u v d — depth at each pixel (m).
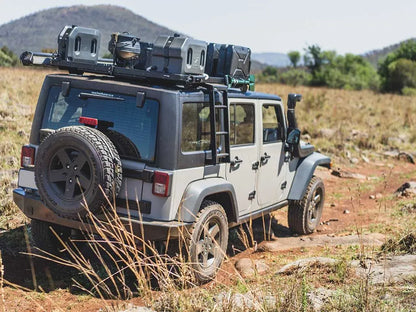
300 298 4.20
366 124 20.56
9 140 10.44
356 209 9.35
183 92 4.93
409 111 25.09
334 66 99.56
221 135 5.57
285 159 7.06
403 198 9.87
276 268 5.72
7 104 14.34
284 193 7.18
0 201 7.14
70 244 5.81
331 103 27.94
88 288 5.02
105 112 5.00
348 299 4.32
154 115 4.85
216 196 5.71
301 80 91.12
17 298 4.63
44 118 5.23
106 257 5.74
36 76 25.61
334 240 7.02
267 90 32.50
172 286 4.42
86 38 5.45
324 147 15.11
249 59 6.28
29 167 5.24
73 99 5.14
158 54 5.03
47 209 5.09
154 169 4.80
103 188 4.53
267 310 4.07
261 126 6.37
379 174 13.30
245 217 6.18
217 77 5.84
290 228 7.60
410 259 5.43
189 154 5.00
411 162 15.30
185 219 4.93
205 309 4.18
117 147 4.91
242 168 5.98
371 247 6.36
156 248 5.18
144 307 4.28
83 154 4.55
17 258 5.71
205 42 5.19
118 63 5.58
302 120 19.25
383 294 4.41
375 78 91.19
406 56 80.00
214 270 5.33
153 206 4.81
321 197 7.92
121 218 4.80
